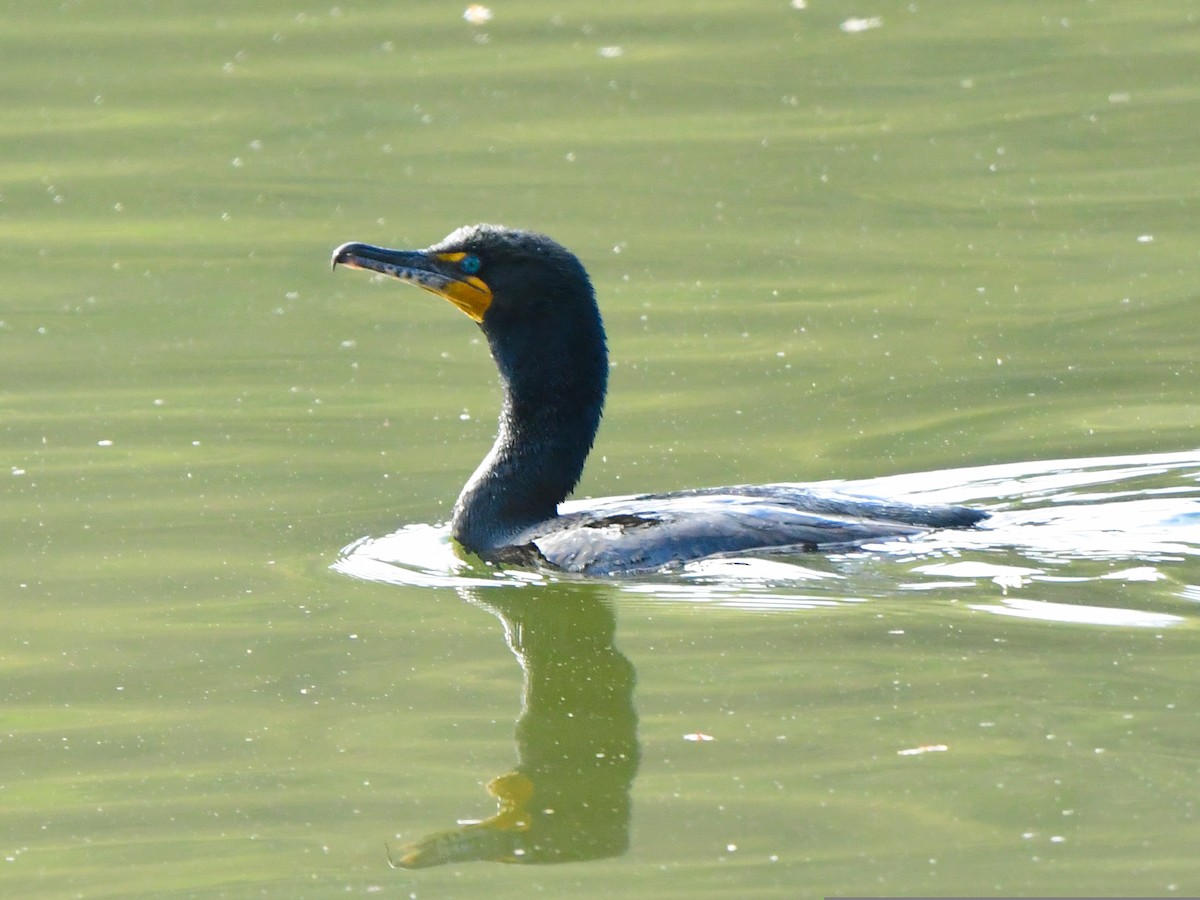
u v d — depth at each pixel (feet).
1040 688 34.60
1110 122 76.79
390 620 40.16
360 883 29.50
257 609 40.75
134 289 64.80
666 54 85.35
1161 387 53.52
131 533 45.60
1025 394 53.52
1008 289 62.18
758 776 32.01
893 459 49.06
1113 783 31.27
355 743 34.32
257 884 29.48
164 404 55.01
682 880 29.07
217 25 88.94
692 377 56.13
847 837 29.96
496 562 43.47
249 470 49.96
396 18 89.71
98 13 90.48
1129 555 40.42
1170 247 65.16
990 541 41.29
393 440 52.26
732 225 68.64
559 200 70.90
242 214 70.95
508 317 44.45
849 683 35.29
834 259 65.57
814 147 75.72
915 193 71.31
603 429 52.31
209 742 34.42
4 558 43.88
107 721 35.37
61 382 56.65
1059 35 86.12
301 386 56.49
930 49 84.74
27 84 82.43
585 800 31.81
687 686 35.63
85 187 73.72
